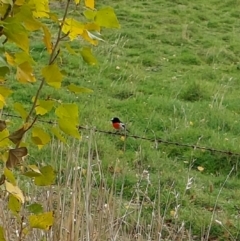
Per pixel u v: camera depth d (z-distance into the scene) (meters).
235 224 9.62
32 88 15.52
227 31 25.23
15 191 3.90
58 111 3.96
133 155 12.19
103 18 3.79
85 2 3.81
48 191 6.68
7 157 3.94
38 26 3.72
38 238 6.13
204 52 22.00
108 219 6.83
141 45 21.92
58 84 3.96
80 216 6.63
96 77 17.84
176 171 11.62
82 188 7.23
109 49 20.50
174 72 19.55
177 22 25.41
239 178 12.01
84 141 10.49
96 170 10.58
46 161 9.25
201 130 13.95
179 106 15.71
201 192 10.77
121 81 17.81
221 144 12.98
